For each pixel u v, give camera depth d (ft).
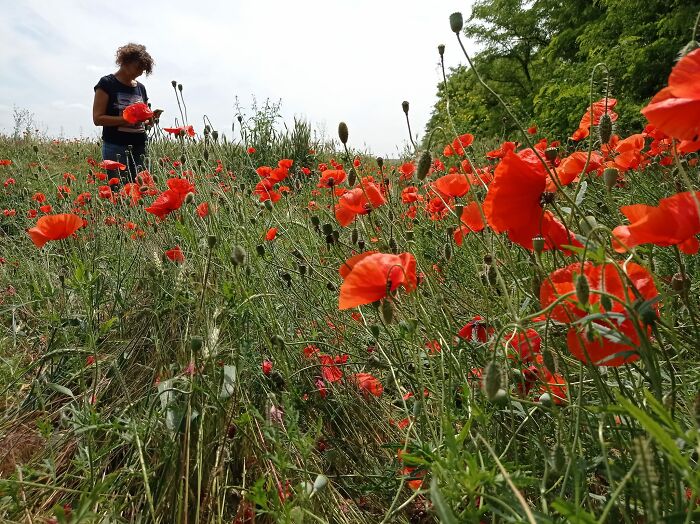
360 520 5.50
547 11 71.41
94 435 7.04
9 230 20.76
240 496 5.64
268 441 6.24
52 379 8.77
